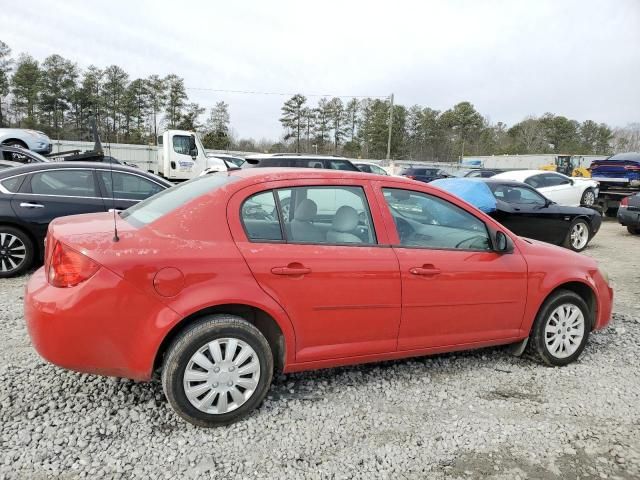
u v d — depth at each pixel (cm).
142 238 268
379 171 1680
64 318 251
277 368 306
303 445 269
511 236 373
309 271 290
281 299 285
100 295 251
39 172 596
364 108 7094
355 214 319
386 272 312
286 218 299
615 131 9362
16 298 500
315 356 302
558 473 254
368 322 312
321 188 312
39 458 246
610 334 467
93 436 267
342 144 7188
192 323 271
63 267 257
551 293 383
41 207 582
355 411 308
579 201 1302
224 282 271
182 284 263
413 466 255
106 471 239
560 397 337
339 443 273
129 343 259
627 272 748
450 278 333
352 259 304
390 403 319
